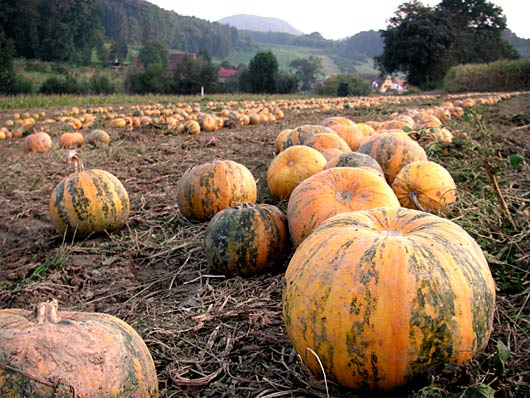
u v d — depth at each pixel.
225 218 4.58
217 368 3.21
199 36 197.12
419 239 2.56
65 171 10.37
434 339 2.35
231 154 11.32
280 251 4.59
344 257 2.51
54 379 2.07
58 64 77.38
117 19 141.75
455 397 2.32
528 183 6.73
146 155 11.85
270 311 3.76
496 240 4.09
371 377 2.43
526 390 2.56
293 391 2.77
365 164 5.52
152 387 2.43
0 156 12.96
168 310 3.99
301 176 6.09
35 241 6.18
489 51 74.12
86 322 2.33
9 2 78.00
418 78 67.19
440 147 7.14
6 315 2.31
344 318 2.40
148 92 59.31
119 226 6.19
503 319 3.33
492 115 16.83
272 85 67.44
